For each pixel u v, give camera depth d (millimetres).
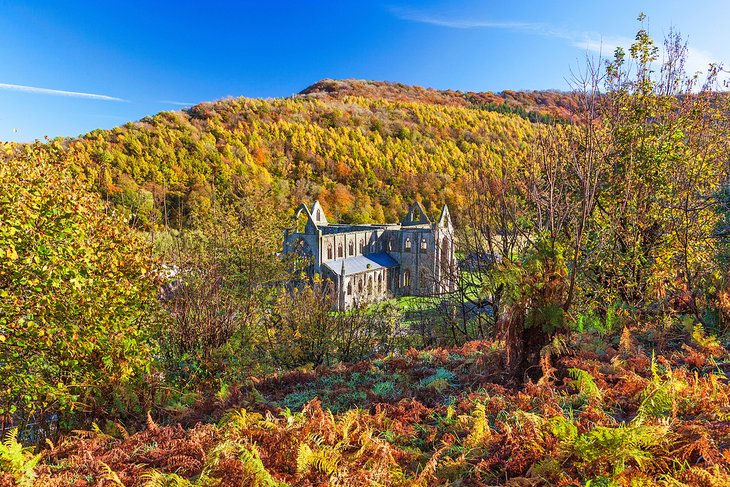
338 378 9109
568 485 3996
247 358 15555
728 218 13617
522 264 7531
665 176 13297
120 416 9719
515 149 16172
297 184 111812
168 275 15070
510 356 7406
